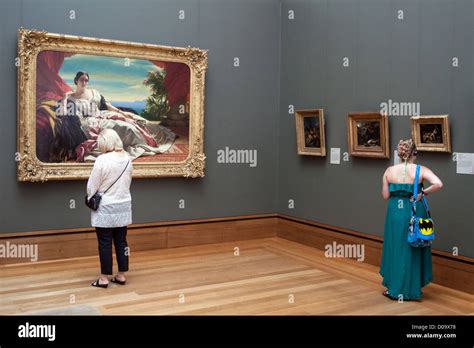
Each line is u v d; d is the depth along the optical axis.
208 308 7.06
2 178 9.14
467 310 7.22
